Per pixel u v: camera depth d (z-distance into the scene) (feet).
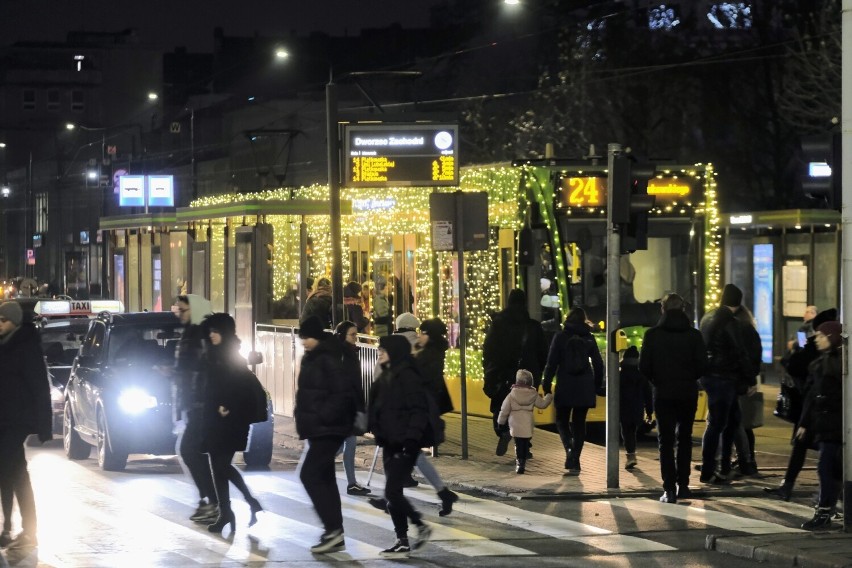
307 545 50.01
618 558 47.93
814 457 78.13
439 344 63.52
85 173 314.76
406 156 98.68
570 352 69.41
